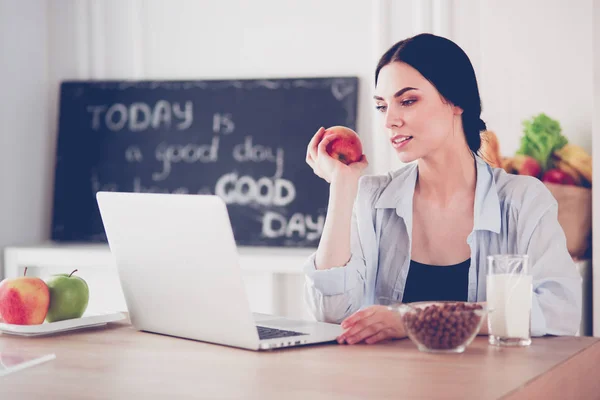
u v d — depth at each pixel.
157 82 3.63
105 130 3.69
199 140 3.57
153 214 1.47
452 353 1.36
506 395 1.08
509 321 1.41
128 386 1.17
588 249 2.97
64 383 1.20
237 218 3.50
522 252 1.73
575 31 3.08
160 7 3.67
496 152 3.01
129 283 1.60
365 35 3.40
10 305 1.59
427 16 3.29
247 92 3.52
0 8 3.51
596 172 2.76
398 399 1.06
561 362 1.28
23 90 3.65
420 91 1.74
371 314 1.47
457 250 1.84
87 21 3.74
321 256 1.71
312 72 3.48
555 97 3.12
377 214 1.91
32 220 3.71
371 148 3.40
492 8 3.19
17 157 3.62
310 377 1.20
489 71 3.20
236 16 3.57
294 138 3.44
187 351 1.42
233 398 1.09
